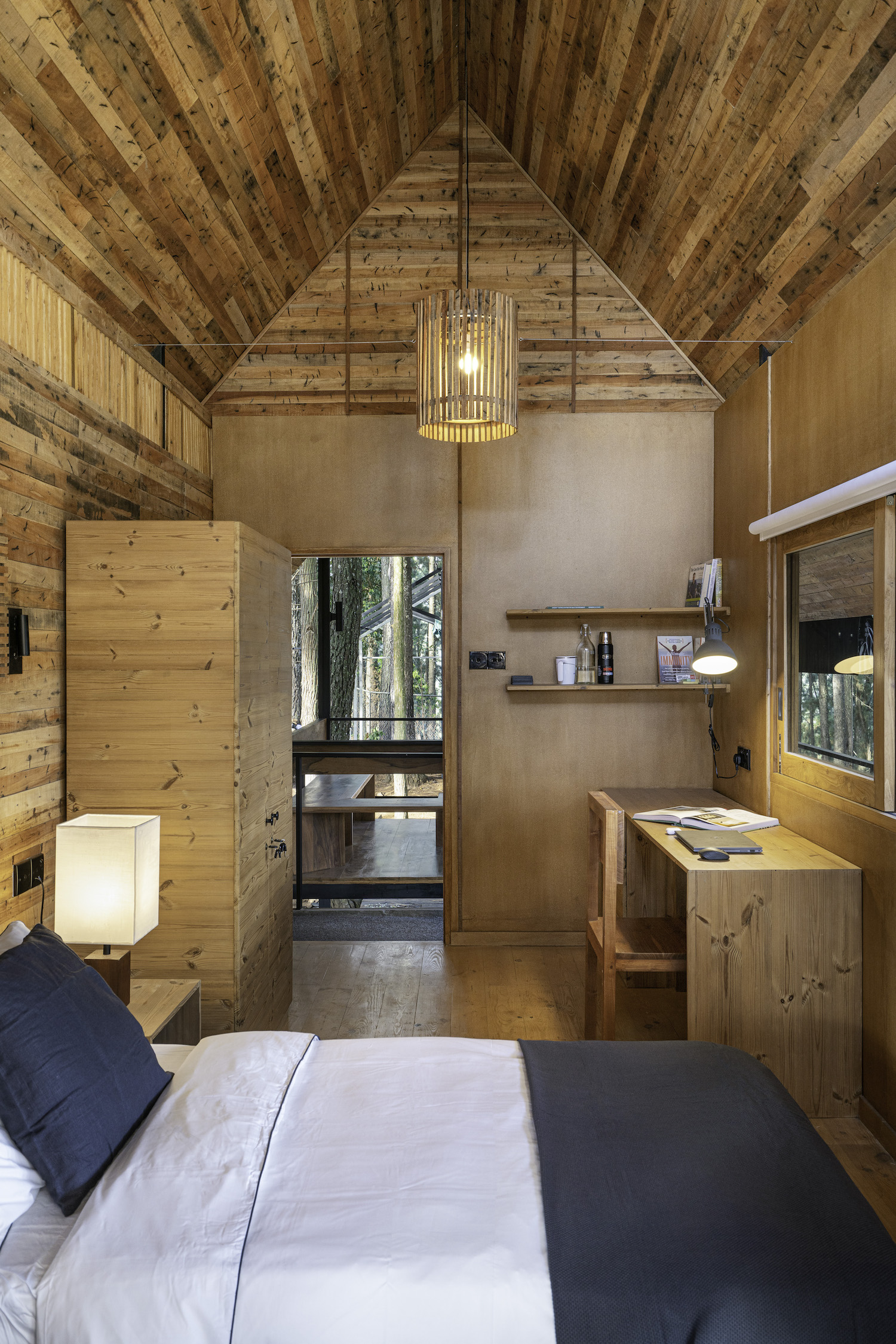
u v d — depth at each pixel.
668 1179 1.47
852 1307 1.24
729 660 3.24
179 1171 1.44
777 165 2.69
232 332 3.93
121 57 2.20
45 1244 1.38
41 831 2.64
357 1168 1.50
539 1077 1.83
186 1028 2.44
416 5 3.20
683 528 4.22
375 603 9.43
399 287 4.18
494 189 4.17
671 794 4.04
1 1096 1.45
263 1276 1.26
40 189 2.37
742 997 2.61
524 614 4.07
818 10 2.17
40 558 2.62
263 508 4.21
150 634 2.79
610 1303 1.23
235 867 2.80
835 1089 2.62
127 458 3.22
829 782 2.90
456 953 4.14
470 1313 1.23
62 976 1.66
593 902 3.20
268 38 2.60
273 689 3.29
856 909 2.61
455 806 4.23
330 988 3.67
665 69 2.79
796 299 3.11
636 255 3.83
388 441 4.20
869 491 2.47
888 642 2.49
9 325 2.38
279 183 3.28
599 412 4.21
